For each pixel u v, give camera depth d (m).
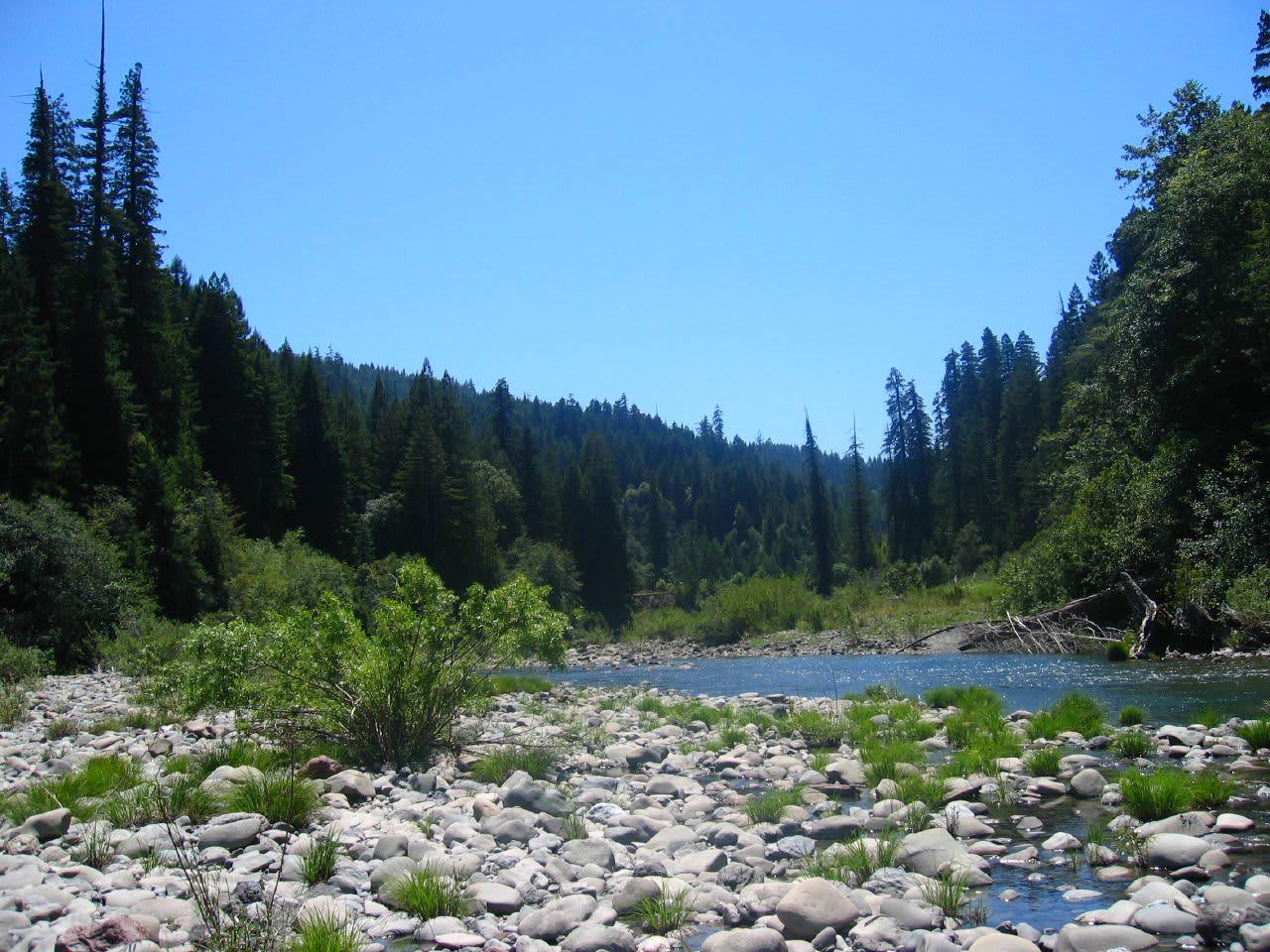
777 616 45.31
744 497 143.88
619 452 154.50
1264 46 29.05
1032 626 26.38
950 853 5.48
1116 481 26.80
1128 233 29.41
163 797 6.59
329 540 58.16
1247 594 19.97
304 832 6.29
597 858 5.73
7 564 23.05
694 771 9.33
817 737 10.92
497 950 4.22
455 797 7.74
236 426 50.47
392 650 9.32
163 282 44.03
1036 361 77.00
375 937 4.44
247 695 9.09
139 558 30.66
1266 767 7.76
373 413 92.69
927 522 86.94
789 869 5.58
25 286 34.91
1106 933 4.03
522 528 73.81
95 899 4.73
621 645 48.78
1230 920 4.02
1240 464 20.66
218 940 3.83
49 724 12.26
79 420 36.16
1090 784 7.24
